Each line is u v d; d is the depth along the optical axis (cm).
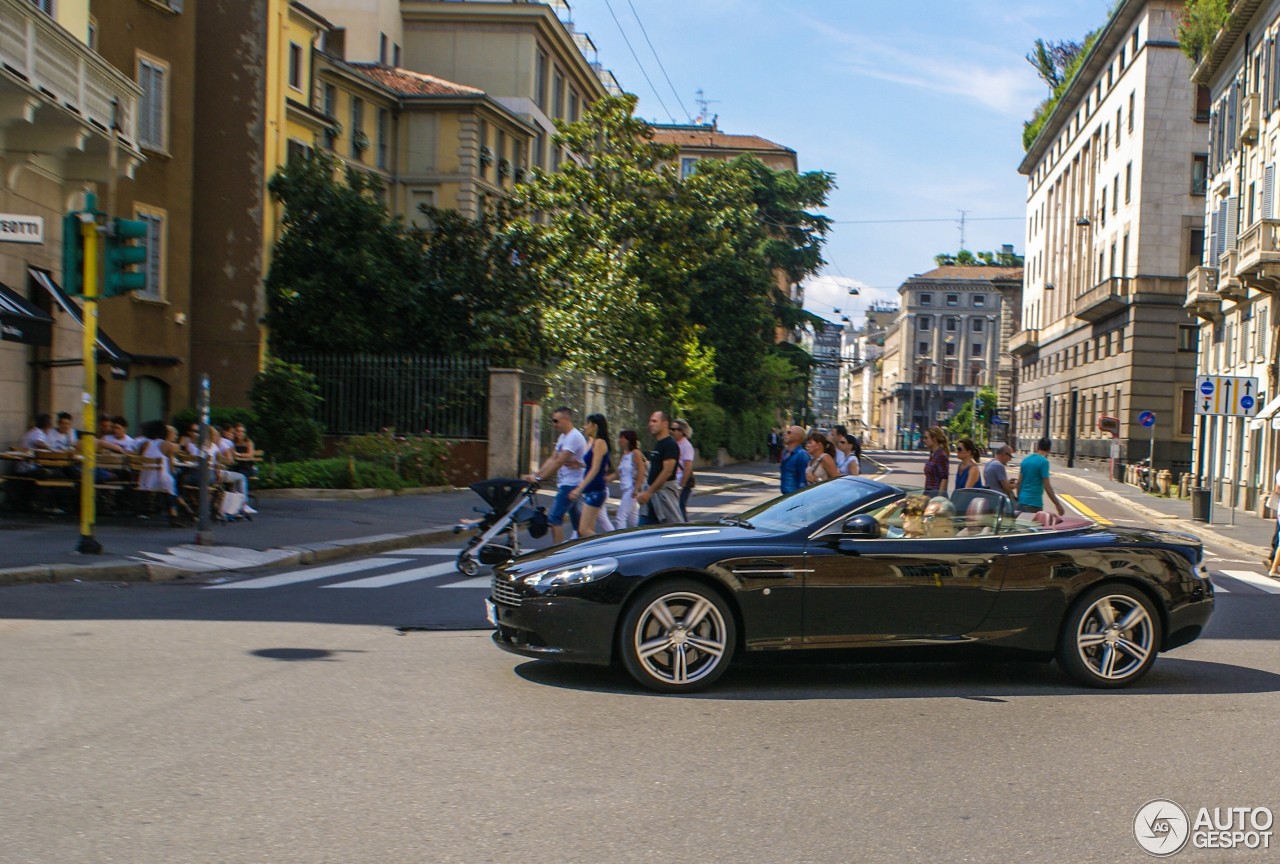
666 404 4741
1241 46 3800
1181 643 844
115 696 704
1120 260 5853
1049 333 7831
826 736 662
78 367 1948
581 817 509
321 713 677
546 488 2855
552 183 3744
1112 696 796
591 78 5756
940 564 790
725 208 5244
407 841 474
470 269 3184
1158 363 5388
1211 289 4041
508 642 780
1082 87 6844
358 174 3092
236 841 469
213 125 2933
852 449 1522
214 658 827
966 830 507
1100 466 6025
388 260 3028
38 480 1670
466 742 624
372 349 2986
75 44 1678
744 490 3788
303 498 2327
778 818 515
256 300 2927
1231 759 632
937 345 14688
